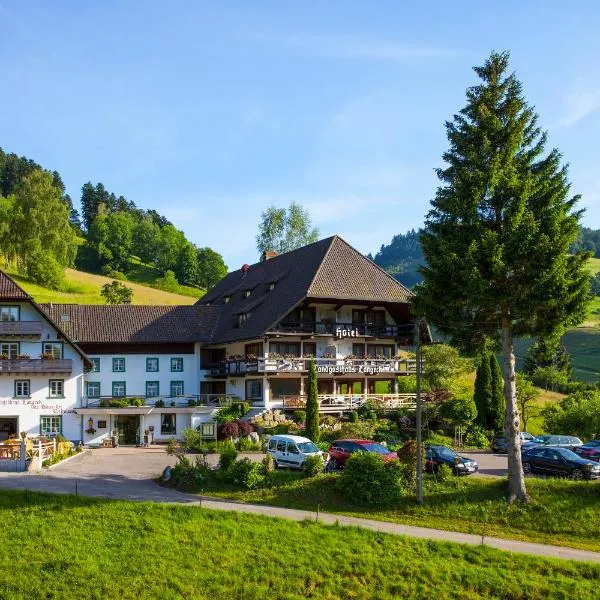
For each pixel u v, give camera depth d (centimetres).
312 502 3244
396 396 5969
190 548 2589
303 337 5847
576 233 3219
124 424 5622
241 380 6122
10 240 10894
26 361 5369
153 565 2477
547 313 3259
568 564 2528
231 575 2447
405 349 7556
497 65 3425
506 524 3027
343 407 5728
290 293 6006
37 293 10369
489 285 3152
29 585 2356
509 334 3334
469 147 3359
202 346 6506
